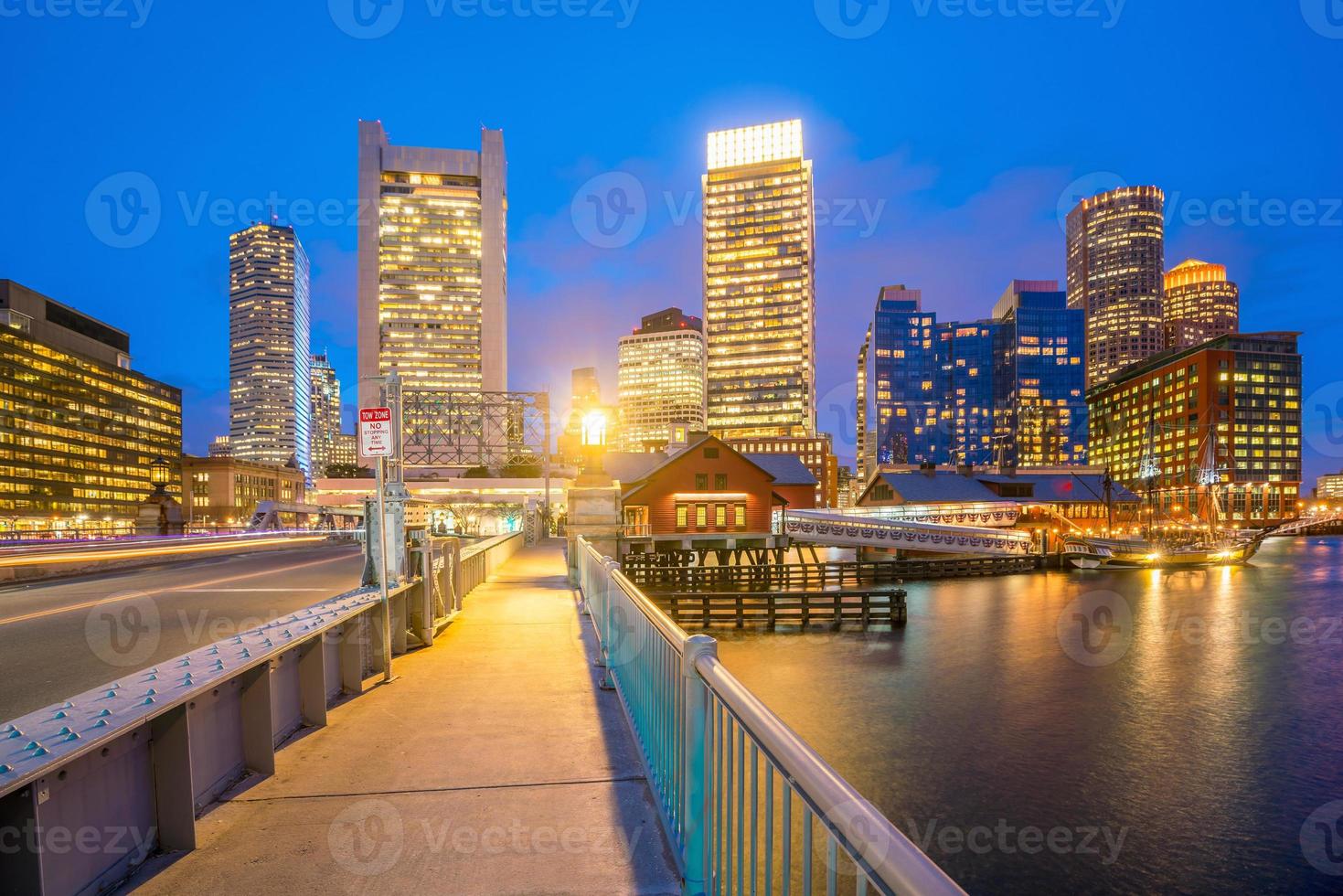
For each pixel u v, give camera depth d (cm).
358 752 526
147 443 17175
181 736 368
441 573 1078
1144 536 7431
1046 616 3747
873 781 1568
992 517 6681
